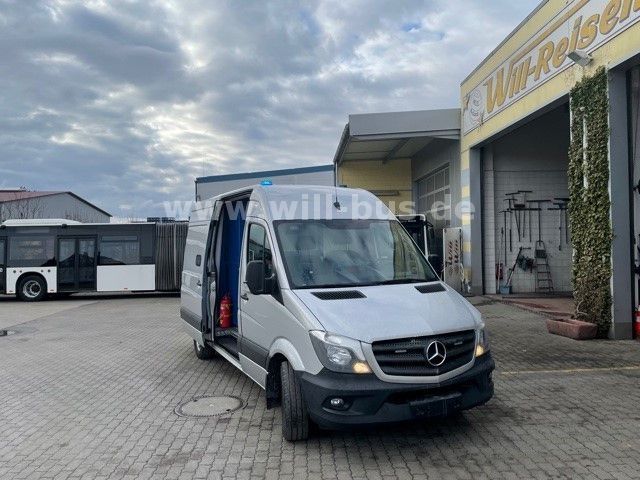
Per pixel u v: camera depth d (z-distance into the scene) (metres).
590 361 7.89
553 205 16.23
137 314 15.62
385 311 4.67
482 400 4.66
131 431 5.40
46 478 4.35
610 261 9.38
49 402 6.52
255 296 5.71
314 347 4.48
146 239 21.06
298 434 4.84
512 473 4.21
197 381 7.35
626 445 4.71
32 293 20.59
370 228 6.01
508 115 13.42
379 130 17.09
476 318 4.92
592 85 9.62
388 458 4.55
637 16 8.49
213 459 4.64
